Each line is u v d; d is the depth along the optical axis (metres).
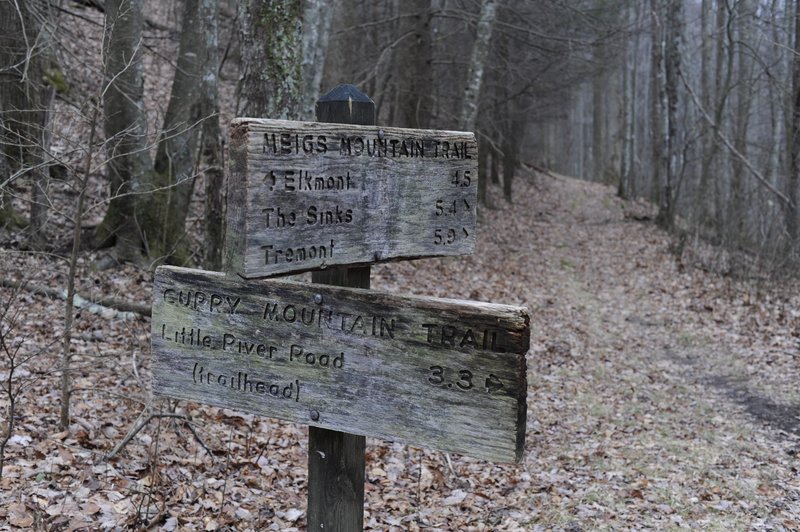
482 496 5.47
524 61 19.50
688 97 26.95
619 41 20.97
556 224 25.91
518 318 2.19
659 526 5.00
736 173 18.56
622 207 29.77
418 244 2.68
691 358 10.62
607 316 13.27
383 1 19.48
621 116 38.75
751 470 6.29
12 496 3.89
